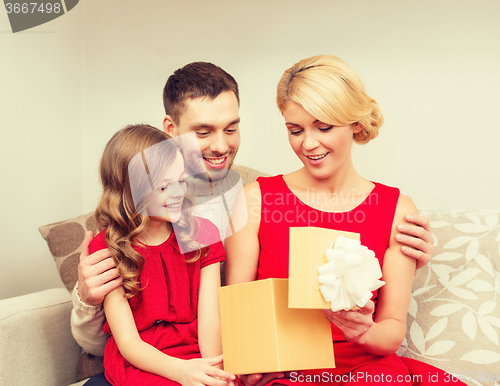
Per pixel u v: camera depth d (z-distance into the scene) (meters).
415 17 1.74
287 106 0.99
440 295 1.22
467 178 1.71
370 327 0.89
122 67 2.11
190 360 0.93
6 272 1.66
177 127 1.32
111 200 1.08
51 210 1.93
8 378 1.07
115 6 2.12
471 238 1.29
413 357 1.15
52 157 1.94
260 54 1.92
